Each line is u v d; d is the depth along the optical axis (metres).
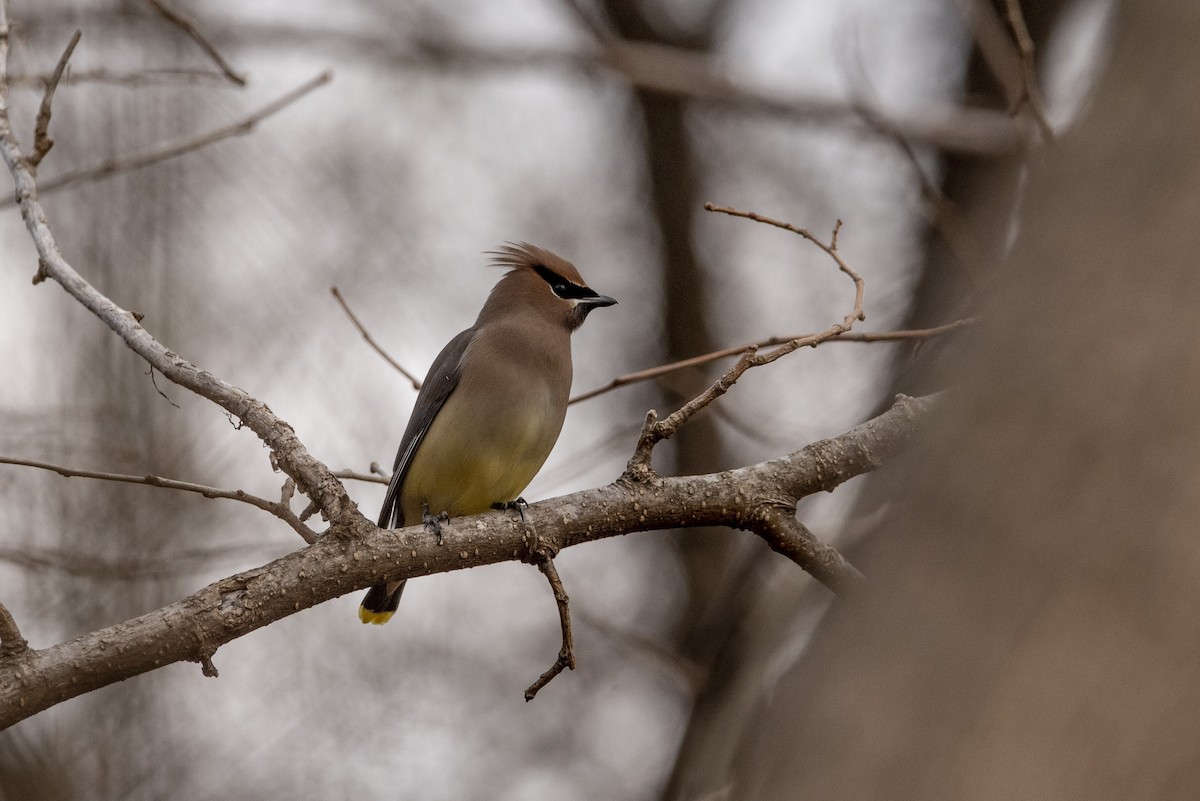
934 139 18.19
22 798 16.73
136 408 17.41
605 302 12.24
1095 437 3.27
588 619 17.34
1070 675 3.13
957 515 3.36
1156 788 3.06
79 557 14.43
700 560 21.72
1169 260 3.38
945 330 8.74
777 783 3.36
